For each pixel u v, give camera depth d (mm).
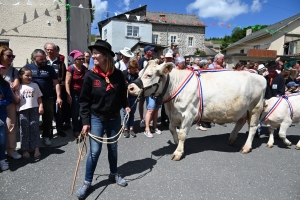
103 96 2738
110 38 25266
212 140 5113
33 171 3473
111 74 2795
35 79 4238
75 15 10461
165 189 3045
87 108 2811
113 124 2947
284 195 2975
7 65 3893
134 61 5102
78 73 4848
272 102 4637
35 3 7840
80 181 3205
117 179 3113
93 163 2842
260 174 3510
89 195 2873
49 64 4914
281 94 5219
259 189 3100
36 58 4199
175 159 3932
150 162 3855
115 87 2791
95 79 2711
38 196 2848
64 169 3545
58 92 4656
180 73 4012
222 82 4055
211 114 4109
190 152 4359
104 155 4082
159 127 6000
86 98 2795
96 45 2592
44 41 8062
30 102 3854
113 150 3014
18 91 3844
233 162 3928
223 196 2922
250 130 4406
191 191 3010
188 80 3969
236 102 4023
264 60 21469
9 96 3535
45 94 4328
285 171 3631
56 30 8109
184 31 29828
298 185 3225
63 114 5445
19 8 7766
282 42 23422
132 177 3340
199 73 4121
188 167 3693
